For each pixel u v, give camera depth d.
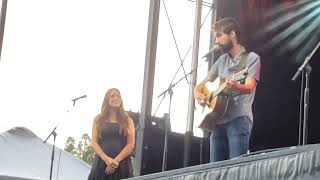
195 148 7.13
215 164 1.78
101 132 4.58
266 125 7.84
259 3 7.88
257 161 1.68
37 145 7.40
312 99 7.98
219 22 4.82
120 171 4.48
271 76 7.88
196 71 7.33
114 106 4.62
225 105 4.70
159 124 6.95
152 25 7.24
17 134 7.42
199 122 4.87
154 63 7.16
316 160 1.55
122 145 4.57
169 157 7.00
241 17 7.79
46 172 7.09
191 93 7.29
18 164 7.02
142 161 6.74
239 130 4.61
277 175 1.63
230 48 4.82
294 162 1.60
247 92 4.63
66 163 7.34
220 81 4.87
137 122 6.91
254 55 4.73
